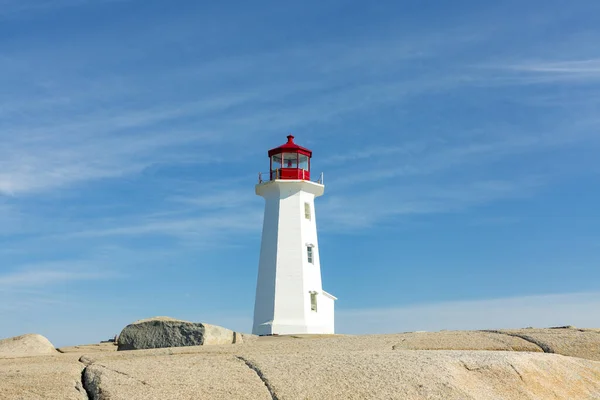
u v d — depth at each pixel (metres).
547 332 23.03
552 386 16.45
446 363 16.19
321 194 45.94
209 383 14.41
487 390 15.23
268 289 42.62
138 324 25.83
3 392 13.88
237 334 26.44
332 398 13.89
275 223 43.69
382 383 14.66
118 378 14.56
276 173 44.91
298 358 16.61
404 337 23.16
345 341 22.58
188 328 25.11
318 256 44.62
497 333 23.20
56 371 15.48
